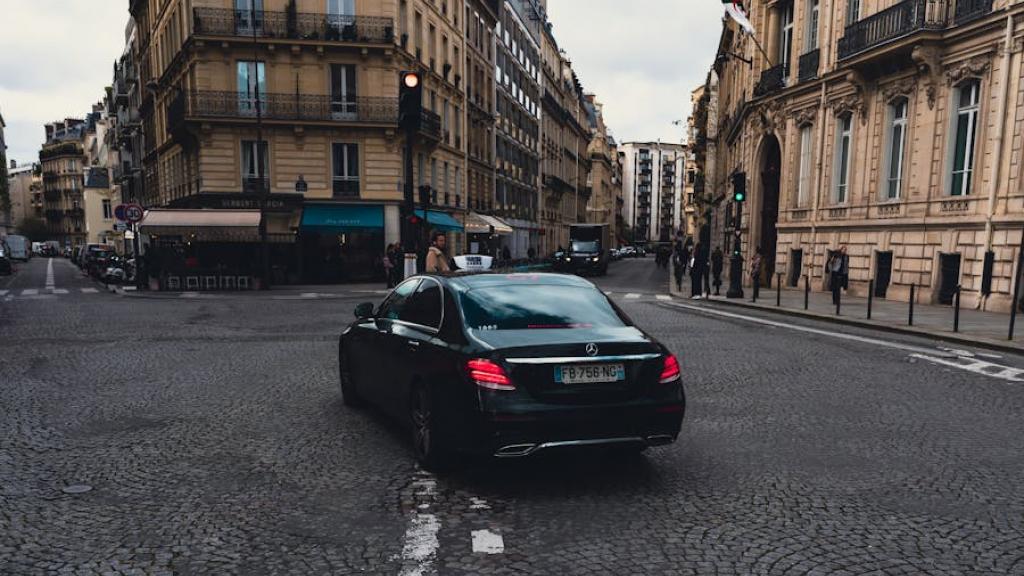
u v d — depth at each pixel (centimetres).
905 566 341
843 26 2319
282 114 3003
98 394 741
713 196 6056
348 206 3094
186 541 369
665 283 3284
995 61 1666
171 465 498
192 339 1178
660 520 398
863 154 2188
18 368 899
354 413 659
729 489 451
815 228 2448
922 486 458
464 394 434
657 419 445
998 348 1068
